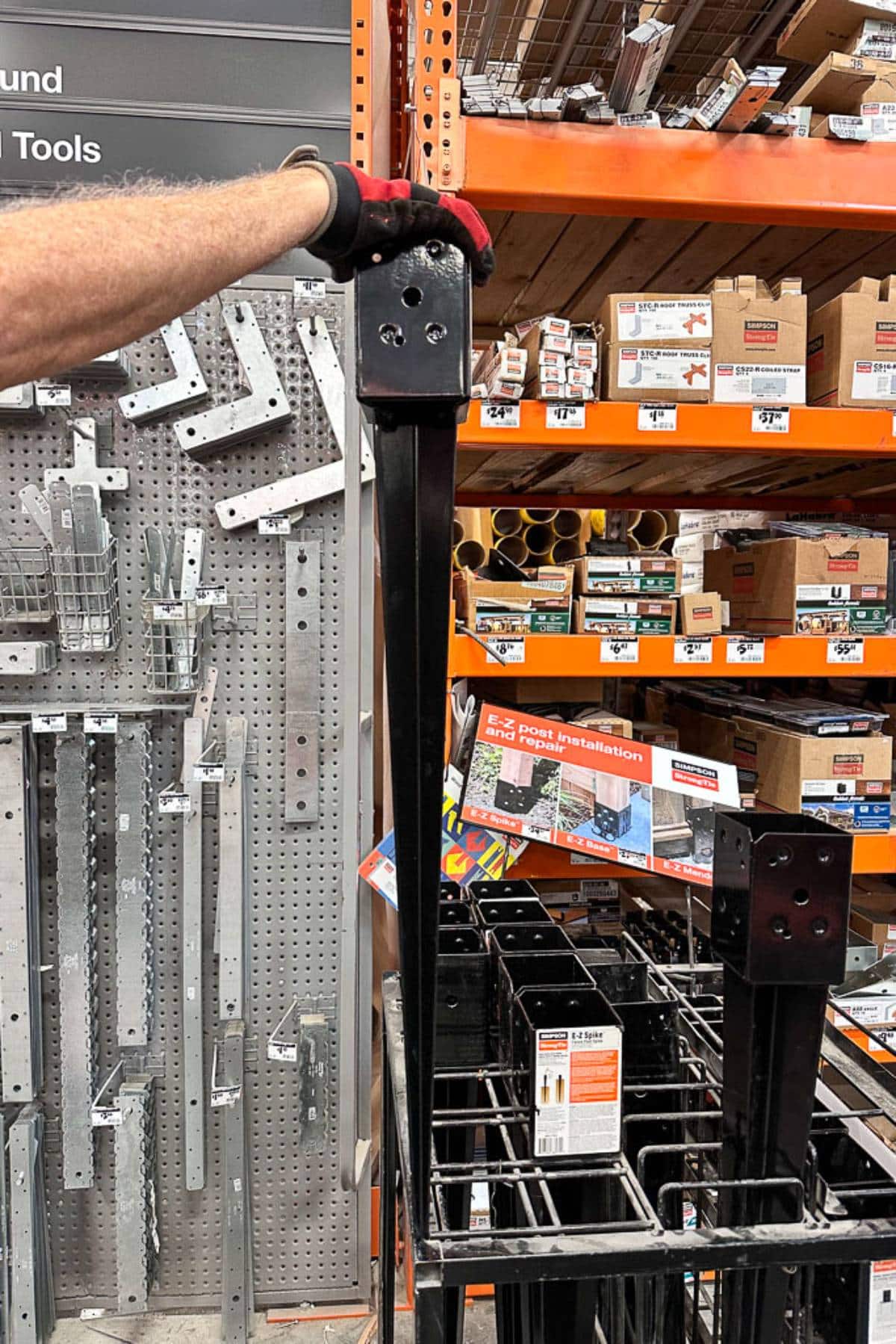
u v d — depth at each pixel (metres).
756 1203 0.56
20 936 1.22
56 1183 1.29
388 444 0.46
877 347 1.27
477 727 0.79
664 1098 0.71
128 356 1.21
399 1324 1.28
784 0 1.35
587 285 1.69
